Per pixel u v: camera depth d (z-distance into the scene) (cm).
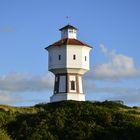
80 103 7650
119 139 5975
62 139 6109
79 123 6431
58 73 10394
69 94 10125
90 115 6756
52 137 6103
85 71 10469
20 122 6744
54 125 6431
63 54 10300
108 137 6012
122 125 6406
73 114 6825
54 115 6750
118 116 6775
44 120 6600
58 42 10544
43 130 6262
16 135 6262
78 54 10331
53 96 10344
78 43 10406
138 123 6531
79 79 10362
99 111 6919
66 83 10231
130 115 7000
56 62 10356
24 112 7494
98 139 6044
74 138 6056
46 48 10719
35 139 6041
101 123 6519
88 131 6181
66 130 6259
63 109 7006
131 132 6112
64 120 6606
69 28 10725
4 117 6912
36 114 7062
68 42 10375
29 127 6412
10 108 7619
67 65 10219
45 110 7662
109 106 8100
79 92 10269
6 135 5819
